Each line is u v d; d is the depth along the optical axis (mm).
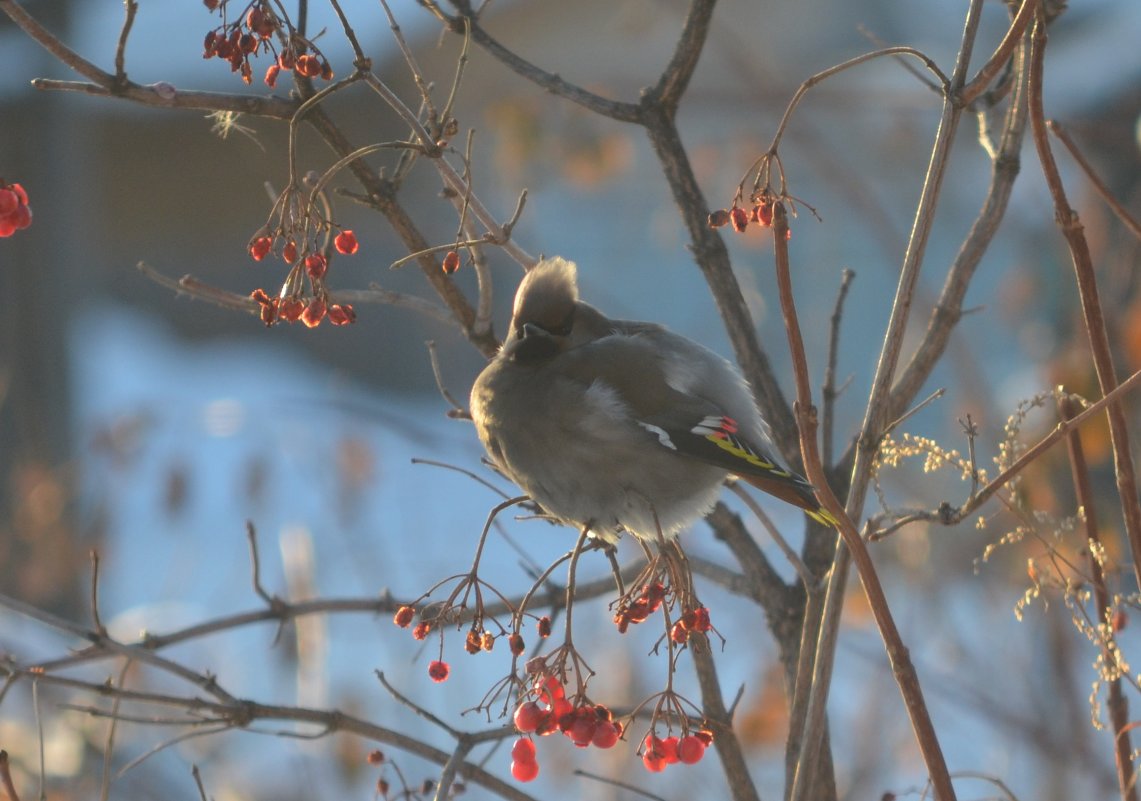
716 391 6715
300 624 10008
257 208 24156
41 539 13453
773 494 6297
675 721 6016
